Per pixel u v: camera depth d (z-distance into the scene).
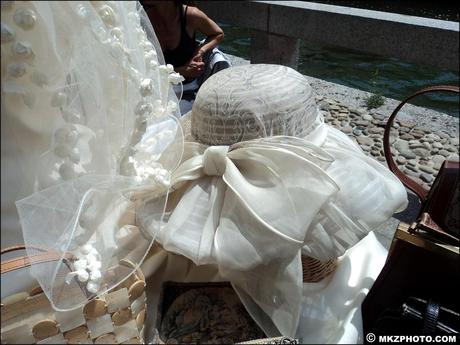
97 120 0.67
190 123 1.04
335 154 0.89
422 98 2.31
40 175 0.64
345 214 0.80
